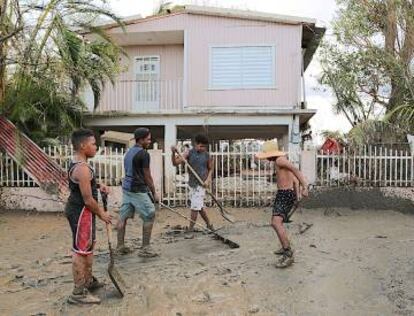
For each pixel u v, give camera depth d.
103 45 15.05
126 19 16.97
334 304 5.16
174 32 17.33
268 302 5.23
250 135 21.58
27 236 9.41
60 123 14.55
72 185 5.22
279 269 6.39
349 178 12.99
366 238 8.53
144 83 17.88
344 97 15.90
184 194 13.18
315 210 12.09
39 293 5.71
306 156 13.05
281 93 16.88
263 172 13.61
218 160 14.25
